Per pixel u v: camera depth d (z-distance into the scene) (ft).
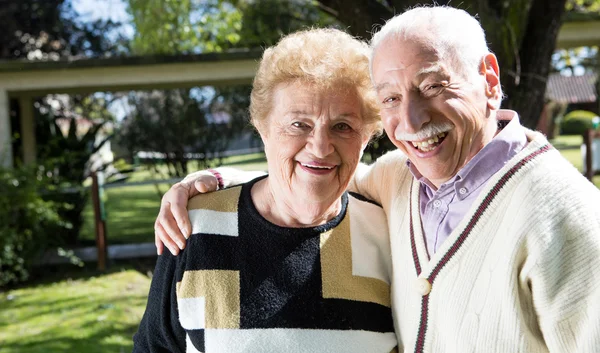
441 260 5.43
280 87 5.88
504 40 11.54
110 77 25.52
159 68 25.68
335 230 6.26
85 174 30.01
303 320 5.87
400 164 6.49
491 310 5.12
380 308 6.16
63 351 16.24
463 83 5.26
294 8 37.37
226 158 41.19
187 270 6.07
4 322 19.04
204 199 6.41
